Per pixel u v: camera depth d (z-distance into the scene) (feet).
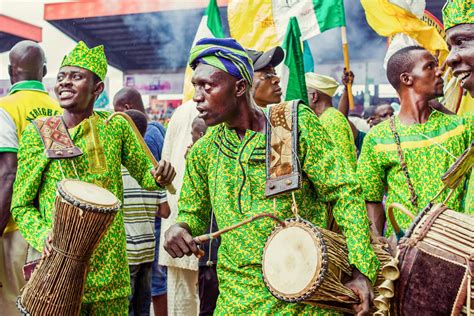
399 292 7.57
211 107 8.99
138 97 20.01
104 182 11.82
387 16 18.84
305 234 8.40
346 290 8.34
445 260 7.35
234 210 9.06
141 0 48.67
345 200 8.77
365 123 25.25
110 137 12.15
